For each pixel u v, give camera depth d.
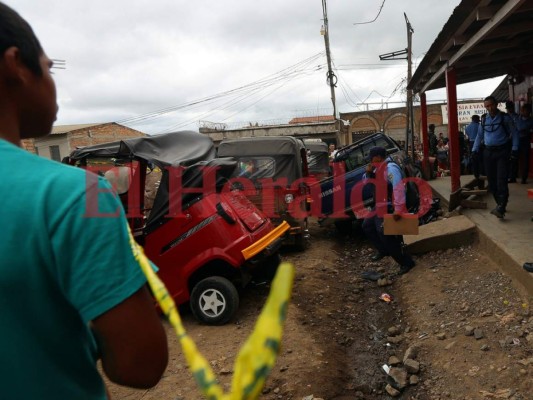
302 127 31.44
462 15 5.48
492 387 3.21
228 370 3.87
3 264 0.79
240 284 5.58
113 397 3.65
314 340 4.47
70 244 0.82
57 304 0.86
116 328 0.86
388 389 3.62
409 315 4.97
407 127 15.66
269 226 5.59
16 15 0.95
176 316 0.69
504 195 6.18
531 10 4.87
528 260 4.52
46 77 1.00
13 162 0.85
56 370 0.88
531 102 8.70
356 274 6.82
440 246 6.34
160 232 5.01
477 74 9.99
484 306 4.39
